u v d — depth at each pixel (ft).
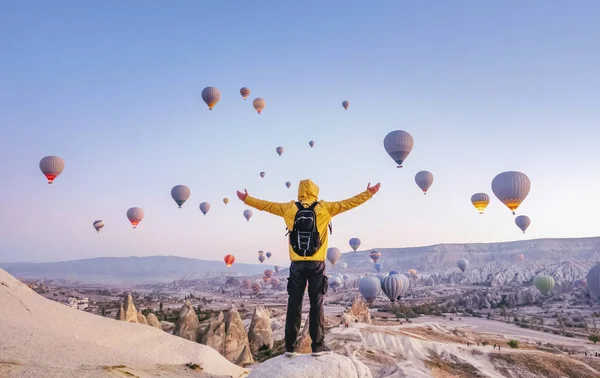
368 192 18.90
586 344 465.06
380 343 309.01
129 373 25.03
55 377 20.74
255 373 19.03
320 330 19.20
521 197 197.47
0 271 44.70
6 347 24.53
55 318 42.04
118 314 197.98
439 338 411.13
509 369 270.26
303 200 19.10
